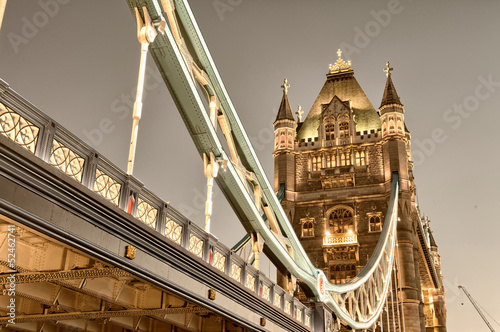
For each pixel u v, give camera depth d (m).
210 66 21.58
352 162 75.06
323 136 78.25
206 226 18.42
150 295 17.00
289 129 79.19
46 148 9.59
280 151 77.56
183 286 14.34
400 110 76.56
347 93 83.44
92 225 10.73
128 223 11.69
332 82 85.69
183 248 14.12
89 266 12.29
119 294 15.92
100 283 15.24
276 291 24.05
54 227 9.62
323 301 32.09
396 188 69.50
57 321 18.98
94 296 15.52
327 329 31.48
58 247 12.48
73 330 20.05
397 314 63.03
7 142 8.56
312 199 74.00
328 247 69.50
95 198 10.58
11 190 8.87
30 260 12.30
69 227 10.09
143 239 12.36
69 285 14.51
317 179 75.12
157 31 16.94
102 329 21.05
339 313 36.69
